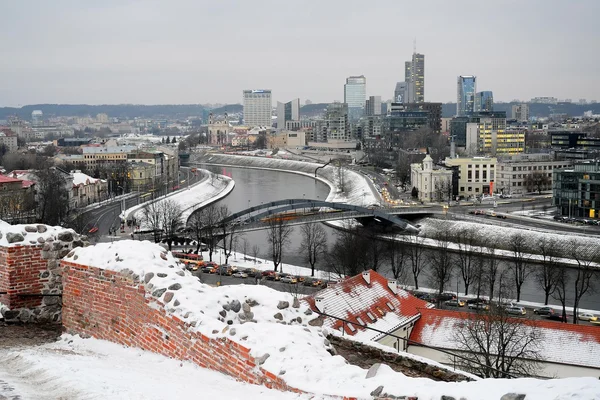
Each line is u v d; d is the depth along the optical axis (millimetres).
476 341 83312
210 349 29547
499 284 184375
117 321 34375
